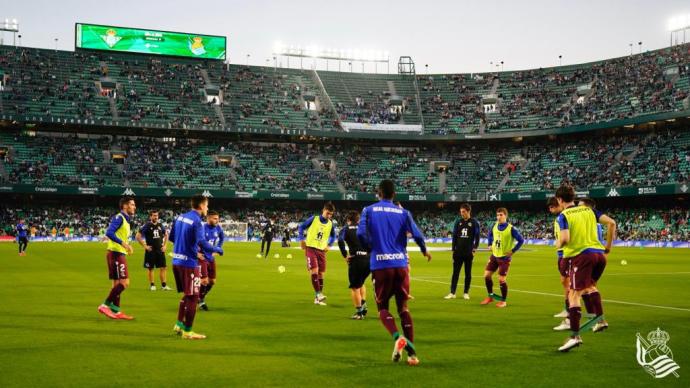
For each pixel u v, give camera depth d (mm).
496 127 80438
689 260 37969
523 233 71688
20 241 37750
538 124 79000
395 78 91375
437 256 41656
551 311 14477
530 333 11312
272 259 36625
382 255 9023
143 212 70750
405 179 78250
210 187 71062
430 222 77500
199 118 75062
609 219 10516
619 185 67625
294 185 74562
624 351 9633
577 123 76062
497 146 82562
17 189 63531
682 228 62875
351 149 82812
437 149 83562
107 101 73312
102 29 80312
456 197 75250
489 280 15680
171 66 82750
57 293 17453
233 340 10445
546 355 9320
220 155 76188
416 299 17016
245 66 87000
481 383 7605
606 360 8977
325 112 82312
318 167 78500
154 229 19031
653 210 68188
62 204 69500
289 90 85250
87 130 73375
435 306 15383
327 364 8617
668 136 70000
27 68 74125
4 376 7777
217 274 25594
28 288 18781
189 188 70062
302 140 81688
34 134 71562
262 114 79188
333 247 54781
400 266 9031
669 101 69500
